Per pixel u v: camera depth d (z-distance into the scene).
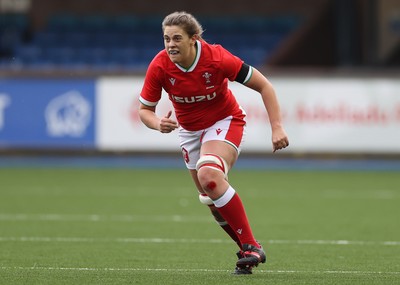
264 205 45.53
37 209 43.44
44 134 66.31
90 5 93.25
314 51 86.81
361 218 40.47
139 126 65.69
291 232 35.72
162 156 69.88
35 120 66.25
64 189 52.84
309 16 92.56
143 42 88.56
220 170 23.28
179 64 23.36
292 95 65.25
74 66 82.94
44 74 66.19
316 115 65.19
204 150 23.70
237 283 22.77
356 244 32.34
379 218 40.50
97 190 52.44
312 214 41.94
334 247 31.53
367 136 65.12
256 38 88.62
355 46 87.31
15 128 66.25
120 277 24.03
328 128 65.25
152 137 65.69
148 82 24.05
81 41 88.12
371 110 65.00
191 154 24.59
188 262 27.66
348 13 87.44
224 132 23.88
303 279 23.67
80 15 93.12
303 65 86.56
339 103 65.12
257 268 26.28
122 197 48.94
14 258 28.23
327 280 23.53
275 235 34.84
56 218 40.00
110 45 88.12
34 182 56.78
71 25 91.19
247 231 23.59
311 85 65.25
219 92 23.75
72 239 33.28
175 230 36.19
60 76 66.06
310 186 55.19
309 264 27.33
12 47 90.62
